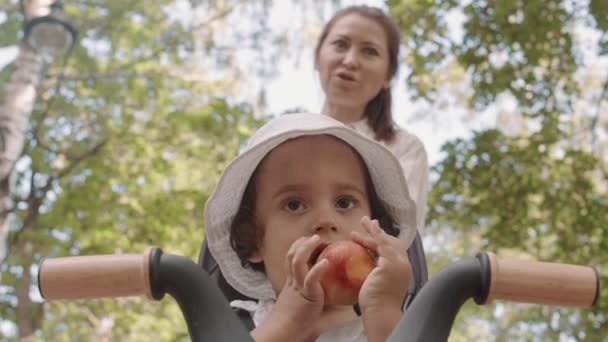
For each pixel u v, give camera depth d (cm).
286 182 108
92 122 943
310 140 110
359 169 112
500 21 684
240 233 116
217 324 80
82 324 934
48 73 919
